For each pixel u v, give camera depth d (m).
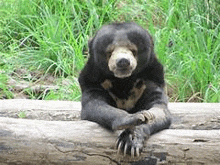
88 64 8.32
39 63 13.96
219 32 14.16
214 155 6.92
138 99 8.39
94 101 7.98
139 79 8.30
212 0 14.97
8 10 15.61
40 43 14.21
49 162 6.97
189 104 10.12
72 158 6.96
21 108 9.86
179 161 6.93
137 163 6.95
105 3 15.70
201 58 12.81
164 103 8.18
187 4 14.96
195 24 14.10
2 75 12.81
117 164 6.96
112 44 7.64
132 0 15.80
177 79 13.09
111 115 7.27
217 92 12.12
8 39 15.30
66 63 13.58
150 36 8.27
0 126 7.13
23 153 6.96
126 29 7.79
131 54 7.54
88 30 14.87
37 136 7.04
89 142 7.02
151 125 7.27
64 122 7.56
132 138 6.89
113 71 7.38
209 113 9.55
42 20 14.93
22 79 13.45
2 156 6.97
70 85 12.56
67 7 14.92
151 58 8.27
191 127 9.36
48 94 12.55
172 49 13.92
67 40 14.21
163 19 15.60
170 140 7.06
